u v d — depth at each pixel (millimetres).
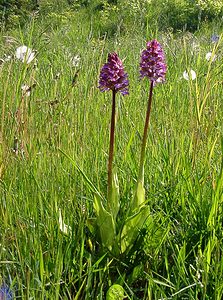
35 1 4719
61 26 3756
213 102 1366
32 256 871
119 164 1148
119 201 1025
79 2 5316
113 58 875
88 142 1231
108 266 904
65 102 1396
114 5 5004
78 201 1048
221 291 806
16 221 932
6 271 870
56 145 1154
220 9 4398
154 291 833
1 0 4379
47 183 1051
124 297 821
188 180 1040
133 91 1646
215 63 1791
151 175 1123
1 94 1410
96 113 1368
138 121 1331
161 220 996
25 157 1145
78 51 2121
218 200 963
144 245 938
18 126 1170
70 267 882
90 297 837
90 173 1112
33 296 775
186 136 1241
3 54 1934
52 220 928
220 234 921
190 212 1008
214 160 1153
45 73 1818
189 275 888
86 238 994
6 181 1084
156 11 4363
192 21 4273
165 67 915
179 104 1480
